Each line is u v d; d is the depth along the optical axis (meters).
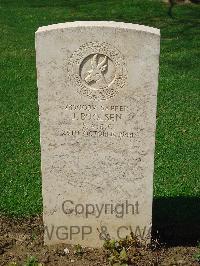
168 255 1.83
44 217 1.86
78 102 1.72
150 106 1.71
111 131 1.75
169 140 2.63
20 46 4.03
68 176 1.80
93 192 1.82
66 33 1.64
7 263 1.78
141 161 1.78
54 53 1.66
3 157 2.48
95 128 1.74
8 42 4.12
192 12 4.95
